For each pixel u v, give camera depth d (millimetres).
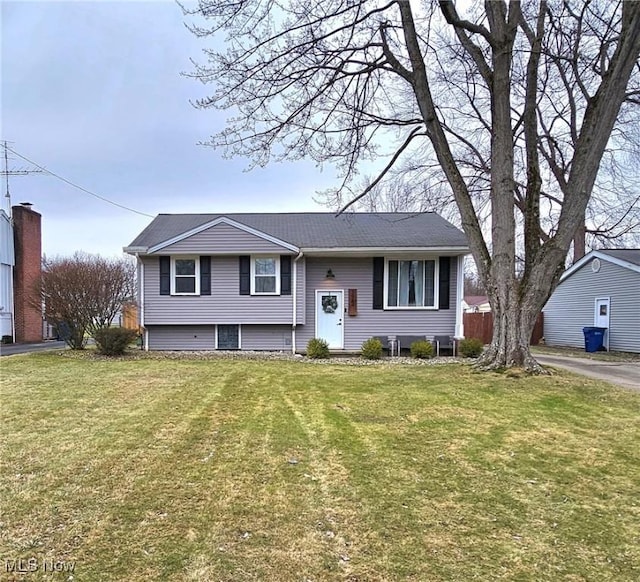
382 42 9109
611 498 3232
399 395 6660
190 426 4938
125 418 5266
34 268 18422
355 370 9242
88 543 2539
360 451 4152
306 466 3764
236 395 6637
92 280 12094
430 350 11547
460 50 11805
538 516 2938
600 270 17109
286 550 2496
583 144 8172
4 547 2484
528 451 4223
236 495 3186
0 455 3953
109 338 11375
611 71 7895
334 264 13070
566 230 8273
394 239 12828
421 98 9117
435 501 3133
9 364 9883
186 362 10430
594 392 6902
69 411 5590
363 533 2686
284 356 11680
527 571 2324
